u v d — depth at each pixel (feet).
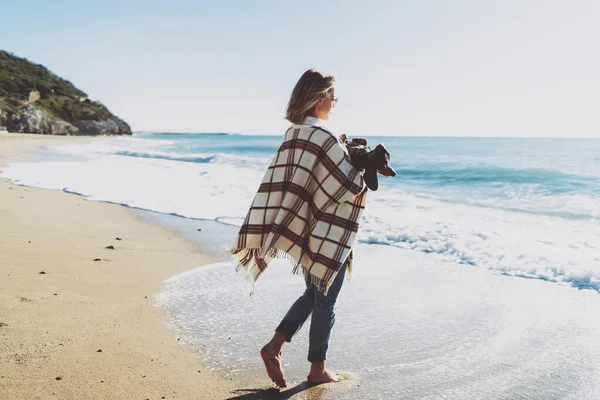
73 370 7.59
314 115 7.46
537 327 10.25
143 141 213.66
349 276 7.88
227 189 33.40
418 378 8.03
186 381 7.62
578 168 46.39
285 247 7.13
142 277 13.37
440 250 17.35
